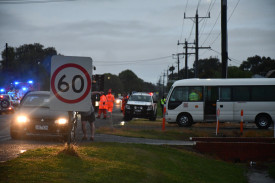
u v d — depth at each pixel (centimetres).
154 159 1490
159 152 1686
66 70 1166
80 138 1983
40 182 880
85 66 1167
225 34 3978
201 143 2041
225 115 3481
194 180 1345
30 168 1014
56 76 1164
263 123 3450
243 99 3475
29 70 13075
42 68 13250
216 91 3512
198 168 1591
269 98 3453
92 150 1433
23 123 1841
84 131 1888
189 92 3541
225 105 3484
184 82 3559
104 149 1500
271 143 2059
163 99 4459
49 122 1827
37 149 1339
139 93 4416
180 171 1434
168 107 3550
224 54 3978
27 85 6147
